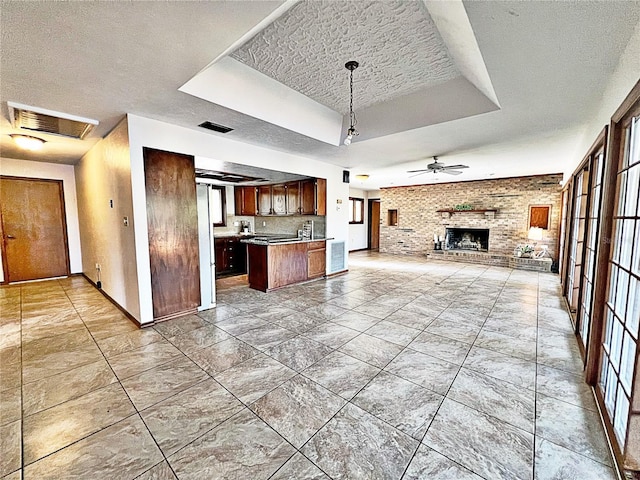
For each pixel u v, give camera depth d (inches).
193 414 73.6
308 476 56.2
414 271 261.1
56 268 222.8
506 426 69.2
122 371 93.3
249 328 129.0
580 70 80.7
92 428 68.7
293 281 208.2
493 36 65.1
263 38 85.4
